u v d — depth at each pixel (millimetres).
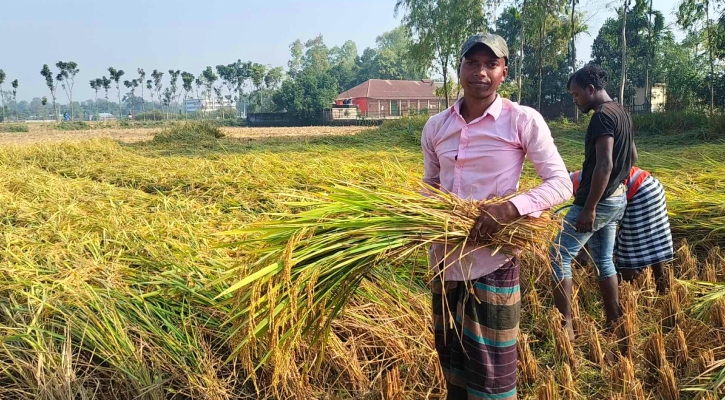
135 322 2906
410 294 3410
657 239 3895
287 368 2510
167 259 3658
